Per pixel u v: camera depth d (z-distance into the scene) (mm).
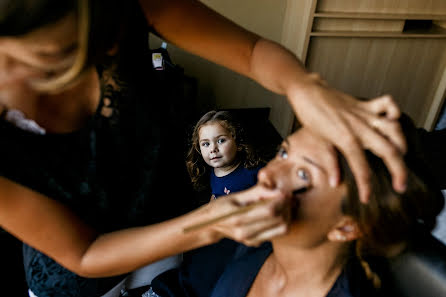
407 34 2469
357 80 2629
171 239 580
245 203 549
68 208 612
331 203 606
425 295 793
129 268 619
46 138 590
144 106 693
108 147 667
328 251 697
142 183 776
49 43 441
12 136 554
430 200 646
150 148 737
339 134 439
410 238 674
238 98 3002
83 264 614
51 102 572
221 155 1664
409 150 620
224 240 1111
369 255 745
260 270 863
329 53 2471
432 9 2498
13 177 569
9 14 406
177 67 2461
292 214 602
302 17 2371
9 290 1543
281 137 2807
